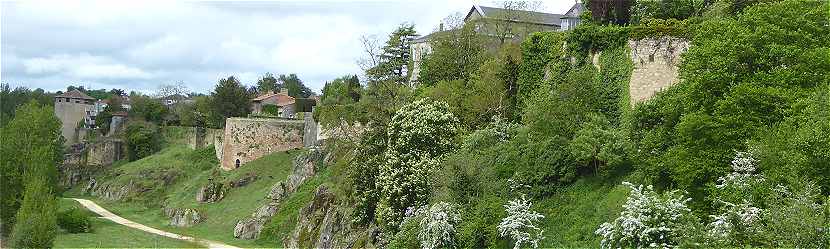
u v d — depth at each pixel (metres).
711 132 35.28
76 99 155.88
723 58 36.94
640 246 31.02
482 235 42.72
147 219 90.94
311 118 94.69
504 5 83.12
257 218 76.69
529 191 44.84
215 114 124.56
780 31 36.91
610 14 56.53
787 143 32.16
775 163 32.34
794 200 27.72
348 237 56.19
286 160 93.81
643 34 48.12
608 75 49.84
